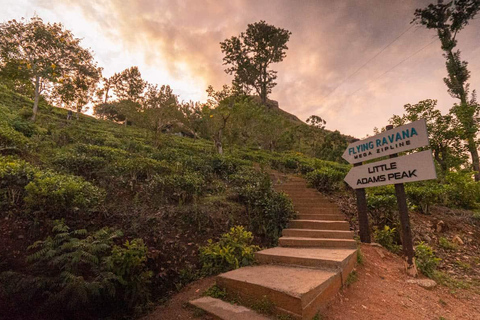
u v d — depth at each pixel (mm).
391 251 5660
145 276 3713
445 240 6410
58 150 8922
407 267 4574
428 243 6289
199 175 8562
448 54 20312
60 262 3570
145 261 4168
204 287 3824
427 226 7066
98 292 3223
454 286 4410
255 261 4355
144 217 5379
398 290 3785
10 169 5391
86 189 5484
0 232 4102
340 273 3457
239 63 39688
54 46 17234
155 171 8180
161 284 4070
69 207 4832
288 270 3654
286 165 14672
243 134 21594
